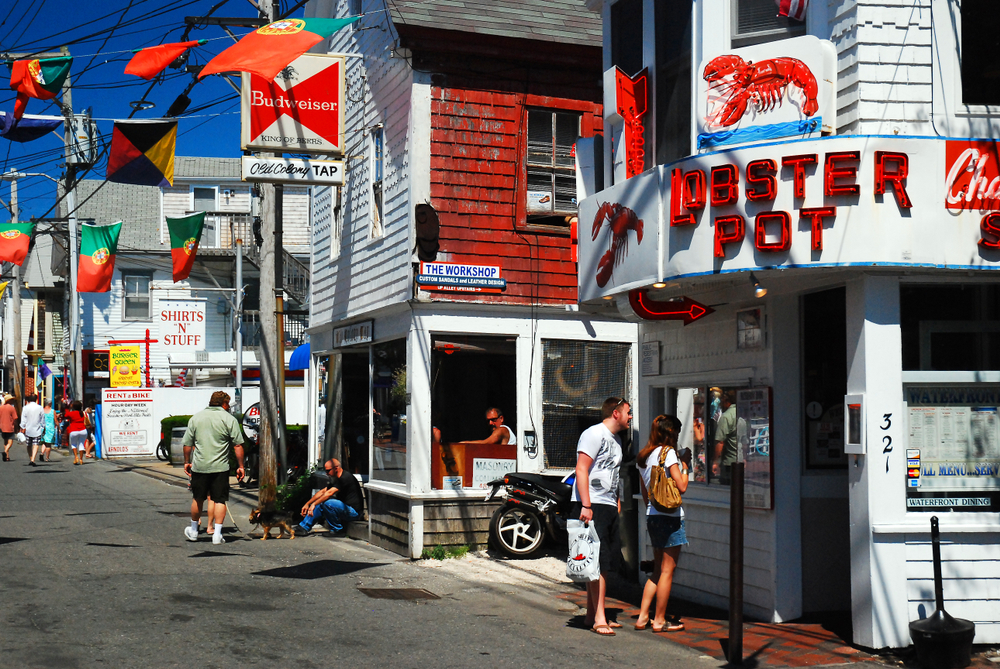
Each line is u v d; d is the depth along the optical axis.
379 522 13.02
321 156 13.63
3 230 20.12
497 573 10.95
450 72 12.62
